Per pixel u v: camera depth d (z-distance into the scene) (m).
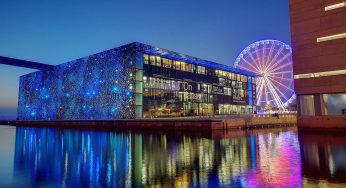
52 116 81.56
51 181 10.53
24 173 12.23
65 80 77.62
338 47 33.34
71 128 56.56
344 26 33.03
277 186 8.80
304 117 35.75
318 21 35.28
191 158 15.28
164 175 11.00
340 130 32.66
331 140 23.75
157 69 64.44
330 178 9.81
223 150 18.52
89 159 16.11
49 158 16.97
